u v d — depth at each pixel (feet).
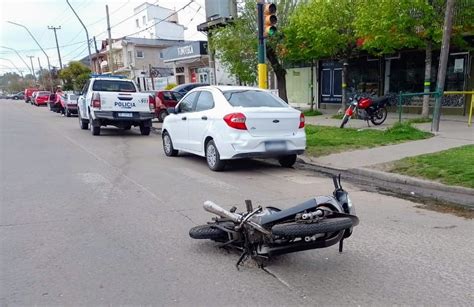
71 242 16.02
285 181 26.11
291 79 82.94
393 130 40.04
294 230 12.26
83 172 29.32
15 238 16.51
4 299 11.78
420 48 49.98
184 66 125.70
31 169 30.71
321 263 13.85
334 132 43.32
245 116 27.17
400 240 15.76
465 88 52.95
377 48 52.06
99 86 53.98
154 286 12.41
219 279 12.81
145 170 29.86
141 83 155.94
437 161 27.20
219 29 61.57
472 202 20.80
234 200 21.53
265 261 13.73
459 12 40.55
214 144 28.86
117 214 19.43
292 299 11.50
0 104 199.31
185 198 22.04
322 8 49.83
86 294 12.00
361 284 12.32
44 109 137.69
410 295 11.62
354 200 21.49
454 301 11.27
